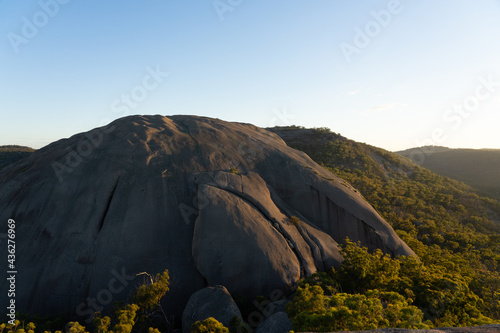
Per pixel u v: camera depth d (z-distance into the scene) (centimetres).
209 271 2181
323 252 2542
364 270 2134
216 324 1382
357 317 1159
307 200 3186
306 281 2073
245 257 2227
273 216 2645
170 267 2280
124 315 1520
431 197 8088
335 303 1414
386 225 3106
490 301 2355
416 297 1952
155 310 1972
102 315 2044
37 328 1767
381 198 7319
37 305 2105
